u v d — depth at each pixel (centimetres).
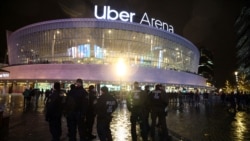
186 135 1214
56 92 1009
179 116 2197
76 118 961
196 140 1093
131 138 1146
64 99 1025
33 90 3173
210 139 1118
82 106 970
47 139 1091
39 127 1434
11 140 1064
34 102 3941
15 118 1842
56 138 991
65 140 1091
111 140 960
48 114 981
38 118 1861
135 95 1095
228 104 4475
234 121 1841
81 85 993
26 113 2219
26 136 1158
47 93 3553
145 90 1134
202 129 1414
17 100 4275
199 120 1883
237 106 3750
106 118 933
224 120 1902
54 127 994
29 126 1472
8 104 3338
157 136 1238
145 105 1109
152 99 1129
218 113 2597
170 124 1631
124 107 3406
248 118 2083
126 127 1491
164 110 1128
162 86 1152
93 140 1102
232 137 1174
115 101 959
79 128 979
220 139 1120
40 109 2658
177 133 1267
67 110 962
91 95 1171
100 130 925
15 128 1392
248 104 3756
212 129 1420
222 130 1386
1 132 1244
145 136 1095
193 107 3709
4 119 1274
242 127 1515
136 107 1089
